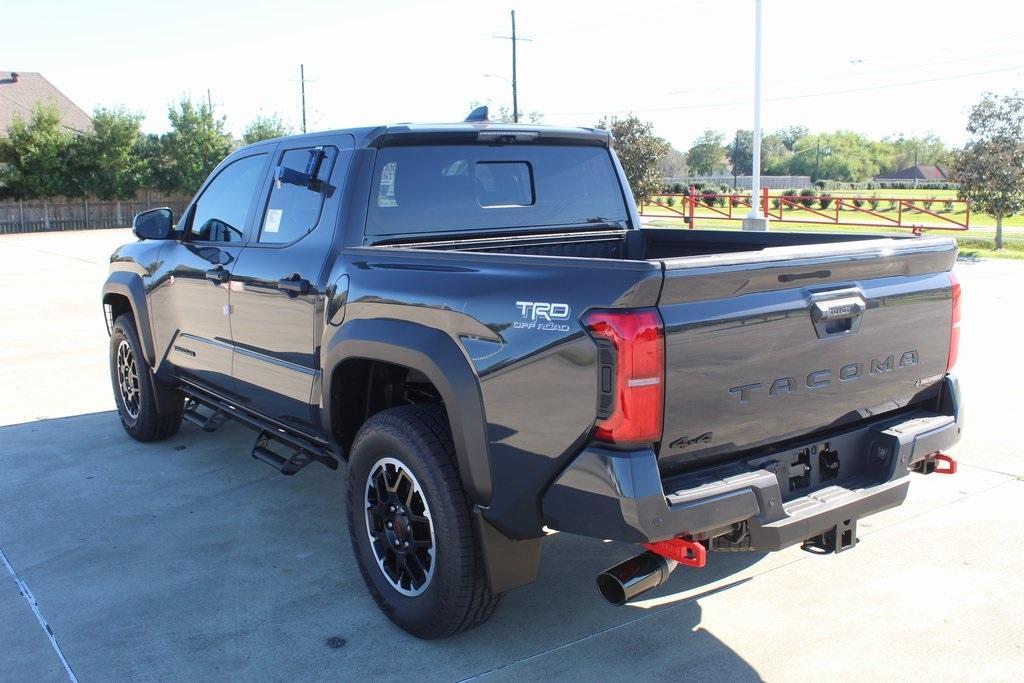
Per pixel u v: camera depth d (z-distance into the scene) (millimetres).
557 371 2766
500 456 2992
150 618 3658
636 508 2615
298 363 4051
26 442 6121
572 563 4148
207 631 3547
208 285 4746
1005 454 5445
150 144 52031
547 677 3182
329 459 4168
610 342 2605
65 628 3582
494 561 3164
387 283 3428
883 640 3396
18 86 52469
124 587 3939
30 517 4770
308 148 4207
